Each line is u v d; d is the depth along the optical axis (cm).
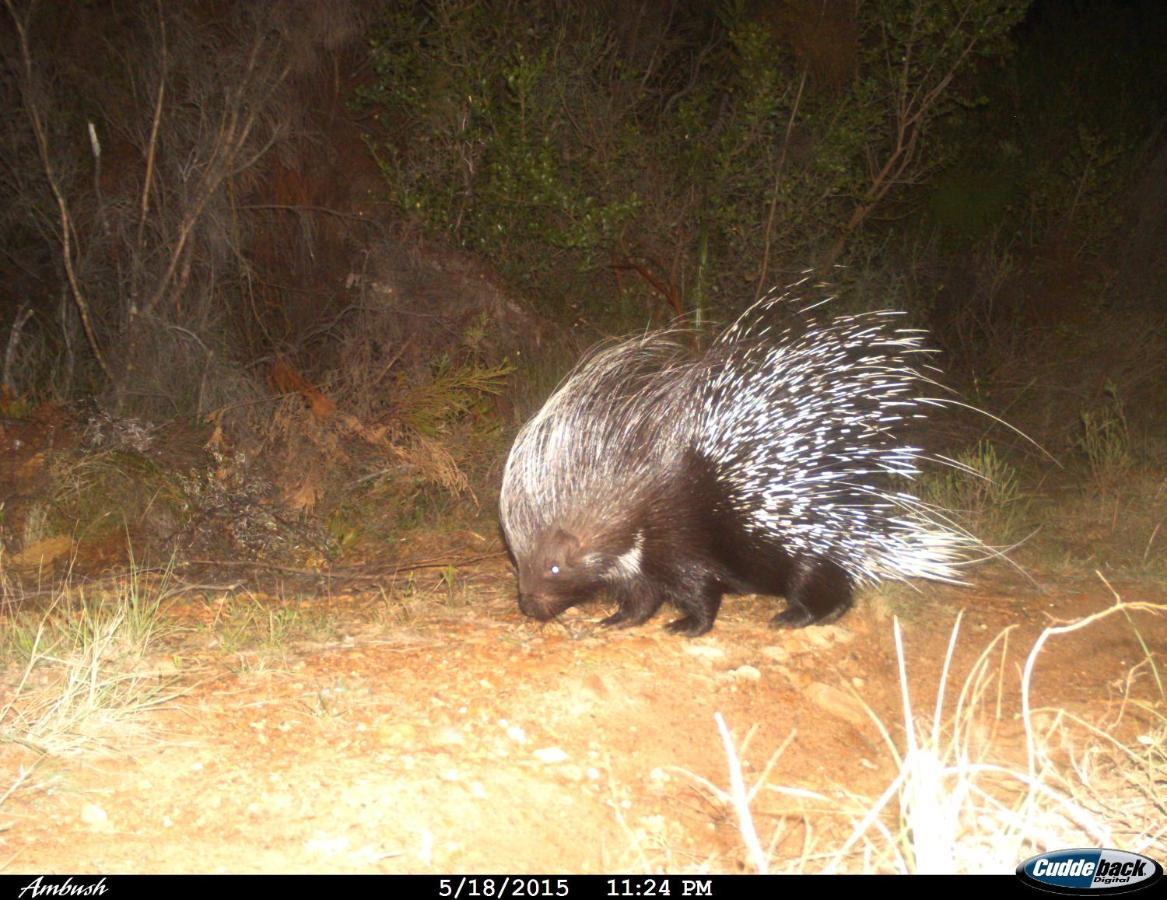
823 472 162
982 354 353
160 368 238
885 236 360
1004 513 232
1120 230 389
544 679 140
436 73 280
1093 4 446
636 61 324
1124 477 256
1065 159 374
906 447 171
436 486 235
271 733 121
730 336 183
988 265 363
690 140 308
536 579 156
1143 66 436
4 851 96
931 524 184
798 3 297
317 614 161
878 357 174
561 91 289
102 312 258
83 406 228
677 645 157
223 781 111
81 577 184
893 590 183
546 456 160
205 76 249
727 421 160
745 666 153
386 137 301
